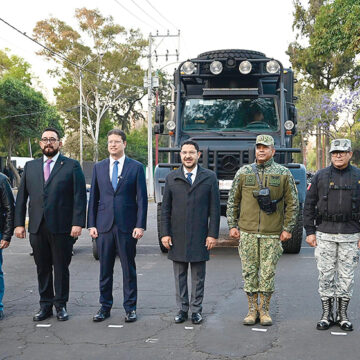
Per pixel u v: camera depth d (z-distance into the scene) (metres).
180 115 10.84
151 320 5.55
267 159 5.42
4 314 5.84
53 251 5.56
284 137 10.46
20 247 11.13
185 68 10.65
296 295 6.60
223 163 9.91
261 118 10.72
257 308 5.55
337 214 5.20
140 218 5.55
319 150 58.34
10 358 4.46
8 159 46.22
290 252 9.77
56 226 5.50
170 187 5.50
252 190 5.42
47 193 5.51
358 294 6.62
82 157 51.34
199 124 10.81
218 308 6.02
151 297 6.55
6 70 57.62
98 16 51.16
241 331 5.16
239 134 10.57
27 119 45.88
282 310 5.92
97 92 55.00
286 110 10.93
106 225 5.50
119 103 61.69
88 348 4.70
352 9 19.20
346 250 5.23
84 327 5.32
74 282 7.49
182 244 5.39
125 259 5.52
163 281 7.50
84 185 5.66
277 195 5.36
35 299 6.55
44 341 4.89
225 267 8.53
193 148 5.46
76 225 5.54
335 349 4.62
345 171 5.26
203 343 4.80
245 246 5.41
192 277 5.52
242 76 10.81
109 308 5.63
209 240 5.43
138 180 5.59
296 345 4.73
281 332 5.12
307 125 50.66
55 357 4.48
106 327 5.31
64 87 55.94
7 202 5.59
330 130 51.41
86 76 52.47
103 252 5.55
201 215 5.43
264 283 5.35
